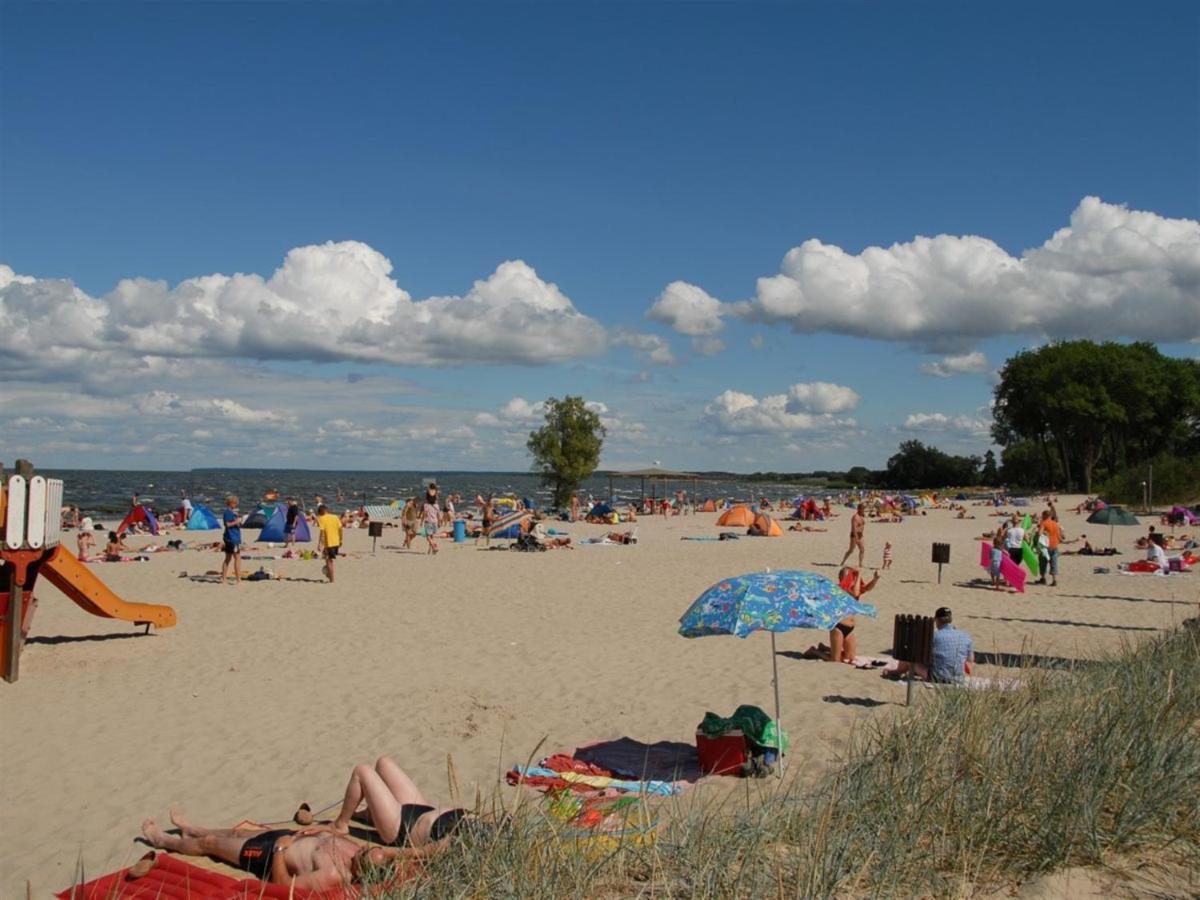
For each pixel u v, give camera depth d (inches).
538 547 1223.5
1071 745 233.1
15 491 456.8
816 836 186.1
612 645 539.5
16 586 458.9
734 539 1445.6
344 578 886.4
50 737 361.1
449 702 406.0
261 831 234.4
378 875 193.6
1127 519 1286.9
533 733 360.2
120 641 555.5
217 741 354.0
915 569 984.9
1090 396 3080.7
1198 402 3176.7
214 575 905.5
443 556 1125.1
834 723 361.1
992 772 218.1
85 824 274.8
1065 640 552.7
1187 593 783.1
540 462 2260.1
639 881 181.2
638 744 339.9
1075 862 187.3
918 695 382.0
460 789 291.9
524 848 180.7
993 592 789.9
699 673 460.8
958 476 4921.3
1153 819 199.3
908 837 190.5
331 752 339.0
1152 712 256.4
